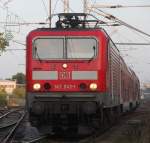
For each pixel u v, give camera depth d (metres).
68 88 24.00
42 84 24.05
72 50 24.17
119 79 33.94
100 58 24.05
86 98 23.94
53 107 24.05
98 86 23.91
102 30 24.64
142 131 23.25
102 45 24.17
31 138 24.89
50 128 24.64
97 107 23.92
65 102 24.00
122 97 37.44
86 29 24.36
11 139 24.19
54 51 24.20
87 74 24.02
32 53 24.25
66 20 25.95
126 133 25.44
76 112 23.95
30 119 24.47
